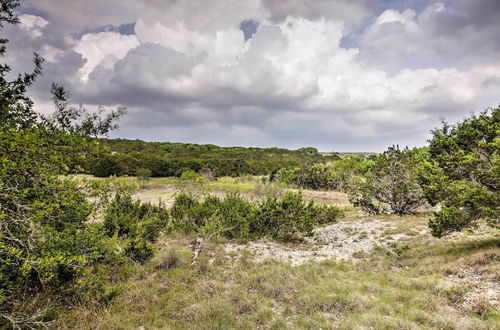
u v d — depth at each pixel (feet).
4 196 11.38
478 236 29.35
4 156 10.83
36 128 12.25
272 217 39.19
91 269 21.86
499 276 18.29
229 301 18.57
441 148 34.68
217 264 27.20
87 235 19.31
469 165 26.96
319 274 24.08
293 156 233.96
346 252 31.86
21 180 12.25
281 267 25.32
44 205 12.71
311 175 120.67
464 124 32.73
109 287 19.63
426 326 14.26
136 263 25.64
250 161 183.83
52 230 14.20
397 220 44.50
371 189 51.88
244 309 17.83
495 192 22.91
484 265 20.59
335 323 15.81
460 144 32.32
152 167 122.83
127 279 22.66
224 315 16.66
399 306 16.79
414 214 49.24
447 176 30.32
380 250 30.55
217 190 89.04
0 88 13.17
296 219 38.04
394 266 25.81
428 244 29.55
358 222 46.14
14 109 13.42
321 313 16.79
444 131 45.65
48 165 13.14
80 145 12.60
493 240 25.75
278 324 15.83
